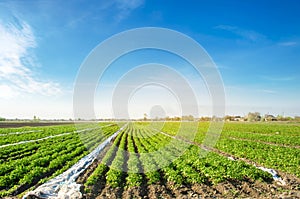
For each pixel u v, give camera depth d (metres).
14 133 40.25
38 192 11.09
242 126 60.56
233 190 12.15
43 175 15.36
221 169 14.69
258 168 16.09
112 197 11.31
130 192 12.00
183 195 11.70
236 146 26.56
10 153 22.14
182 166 15.97
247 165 16.39
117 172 14.70
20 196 11.43
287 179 14.12
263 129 51.44
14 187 12.86
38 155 20.30
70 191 11.37
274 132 45.81
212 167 15.72
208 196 11.46
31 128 51.75
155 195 11.65
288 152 22.91
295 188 12.73
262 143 30.02
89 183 12.66
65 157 19.52
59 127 55.69
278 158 19.55
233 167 15.27
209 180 13.72
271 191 12.27
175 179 13.30
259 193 11.90
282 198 11.24
